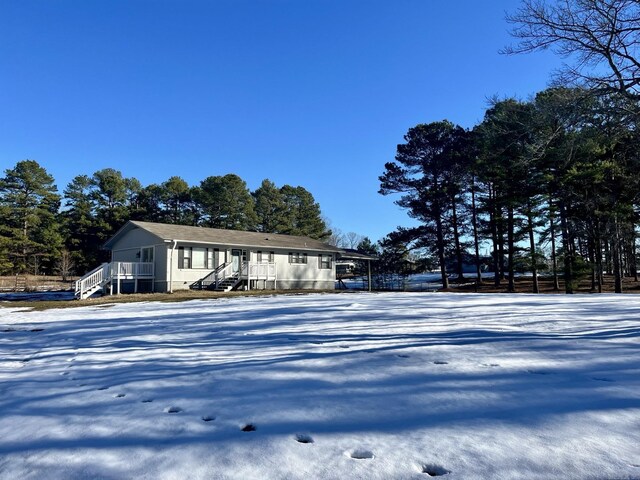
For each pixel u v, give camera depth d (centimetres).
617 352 484
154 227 2556
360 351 521
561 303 1134
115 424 307
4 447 273
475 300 1322
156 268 2481
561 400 321
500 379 380
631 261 3322
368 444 254
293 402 338
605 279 3594
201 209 5262
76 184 5028
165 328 835
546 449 238
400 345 555
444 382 375
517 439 252
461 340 579
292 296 1836
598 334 608
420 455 236
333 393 356
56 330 884
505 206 2834
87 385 428
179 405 346
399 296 1669
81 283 2089
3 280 3941
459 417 291
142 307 1409
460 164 3195
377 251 6072
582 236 2541
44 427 307
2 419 330
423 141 3397
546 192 2503
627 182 2106
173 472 226
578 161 2198
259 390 375
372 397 342
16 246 4391
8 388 428
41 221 4741
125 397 377
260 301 1502
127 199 5250
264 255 2852
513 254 2995
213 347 607
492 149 2384
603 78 1243
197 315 1054
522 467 218
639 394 332
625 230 2392
